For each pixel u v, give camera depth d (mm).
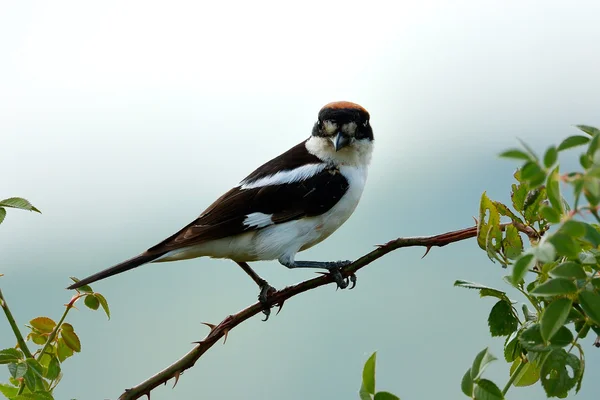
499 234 5996
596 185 3992
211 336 7363
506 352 5871
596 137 4059
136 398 7086
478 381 4742
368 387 4887
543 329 4586
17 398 6277
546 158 4180
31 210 6707
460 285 5820
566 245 4125
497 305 5832
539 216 6371
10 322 6766
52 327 7391
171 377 7129
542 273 5496
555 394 5160
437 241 7191
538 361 5363
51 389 7066
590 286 4699
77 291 7422
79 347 7301
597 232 4406
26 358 6504
